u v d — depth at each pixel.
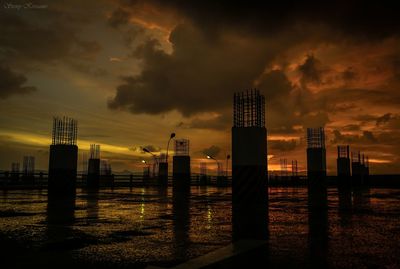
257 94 18.73
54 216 13.27
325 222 11.67
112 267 6.25
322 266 6.29
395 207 17.09
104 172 55.62
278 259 6.75
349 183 41.88
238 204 18.20
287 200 21.97
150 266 6.27
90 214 13.99
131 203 19.34
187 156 36.28
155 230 10.09
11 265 6.39
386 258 6.84
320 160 33.16
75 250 7.54
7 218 12.66
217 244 8.12
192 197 24.98
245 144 18.38
